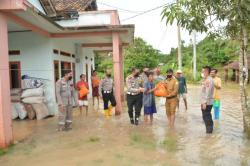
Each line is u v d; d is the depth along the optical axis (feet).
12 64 45.24
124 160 24.04
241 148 26.91
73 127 36.60
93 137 31.45
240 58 31.37
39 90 42.57
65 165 23.30
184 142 29.07
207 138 30.45
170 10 24.77
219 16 25.84
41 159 24.80
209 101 32.14
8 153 26.45
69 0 61.77
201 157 24.52
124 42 62.64
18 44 45.03
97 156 25.22
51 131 34.65
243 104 32.24
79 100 44.62
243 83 31.96
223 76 158.61
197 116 43.21
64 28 42.63
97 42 60.90
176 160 23.85
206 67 32.14
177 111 48.11
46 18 34.47
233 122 38.47
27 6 28.63
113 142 29.43
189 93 84.64
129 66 125.18
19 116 42.19
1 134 27.53
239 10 23.94
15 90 42.52
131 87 37.52
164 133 32.86
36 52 44.98
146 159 24.18
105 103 43.73
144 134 32.55
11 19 30.73
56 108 45.47
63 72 52.21
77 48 60.03
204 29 26.84
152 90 37.35
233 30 28.84
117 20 51.96
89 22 49.93
